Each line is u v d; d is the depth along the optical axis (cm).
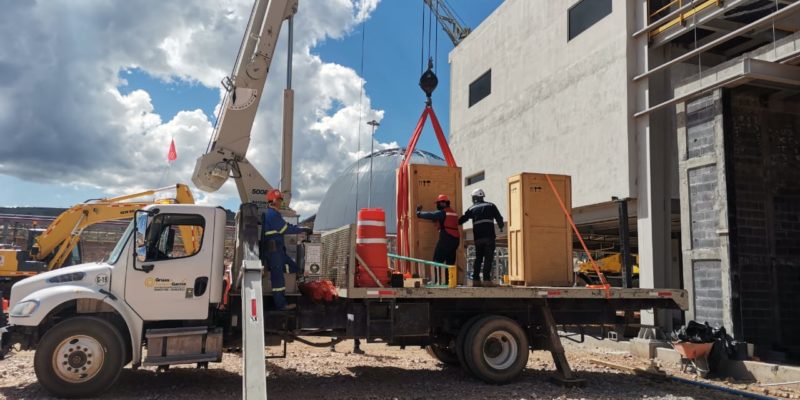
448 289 826
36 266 1711
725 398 800
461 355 854
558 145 1631
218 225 787
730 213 1034
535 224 984
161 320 754
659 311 1291
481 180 2145
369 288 799
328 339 1327
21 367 917
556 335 872
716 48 1409
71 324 707
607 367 1038
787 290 1128
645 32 1339
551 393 795
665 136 1334
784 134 1188
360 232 848
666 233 1309
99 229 3038
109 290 743
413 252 998
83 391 704
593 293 889
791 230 1153
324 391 781
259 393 586
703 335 971
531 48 1806
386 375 909
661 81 1345
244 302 681
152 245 763
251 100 1012
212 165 997
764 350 1067
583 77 1534
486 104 2094
